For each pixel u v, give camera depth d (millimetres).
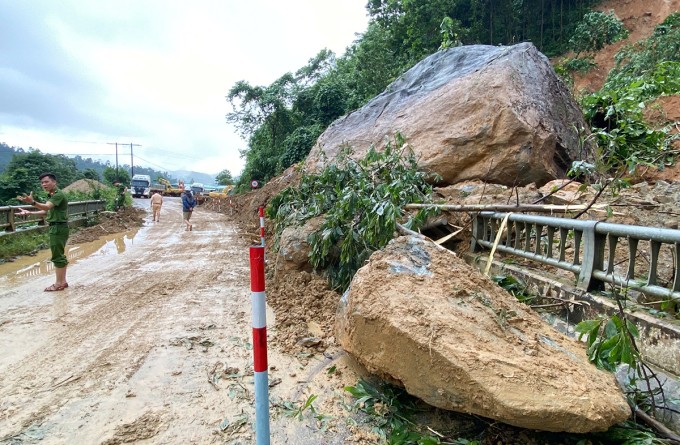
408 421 2373
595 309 2670
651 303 2471
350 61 20812
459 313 2334
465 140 6086
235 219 16531
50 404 2658
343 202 4531
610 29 16078
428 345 2053
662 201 4809
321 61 24328
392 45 18141
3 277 6301
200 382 2951
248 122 22484
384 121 8078
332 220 4547
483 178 6000
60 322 4199
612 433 1983
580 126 7180
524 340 2250
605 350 2184
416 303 2357
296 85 21469
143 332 3914
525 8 18844
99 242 10188
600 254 2764
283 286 4957
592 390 1931
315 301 4316
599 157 4125
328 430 2377
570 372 2045
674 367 2191
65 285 5582
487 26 18562
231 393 2799
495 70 6461
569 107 7238
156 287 5617
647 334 2348
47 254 8477
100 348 3537
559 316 2947
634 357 2098
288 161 17734
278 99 20625
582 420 1793
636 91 7043
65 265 5543
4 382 2951
